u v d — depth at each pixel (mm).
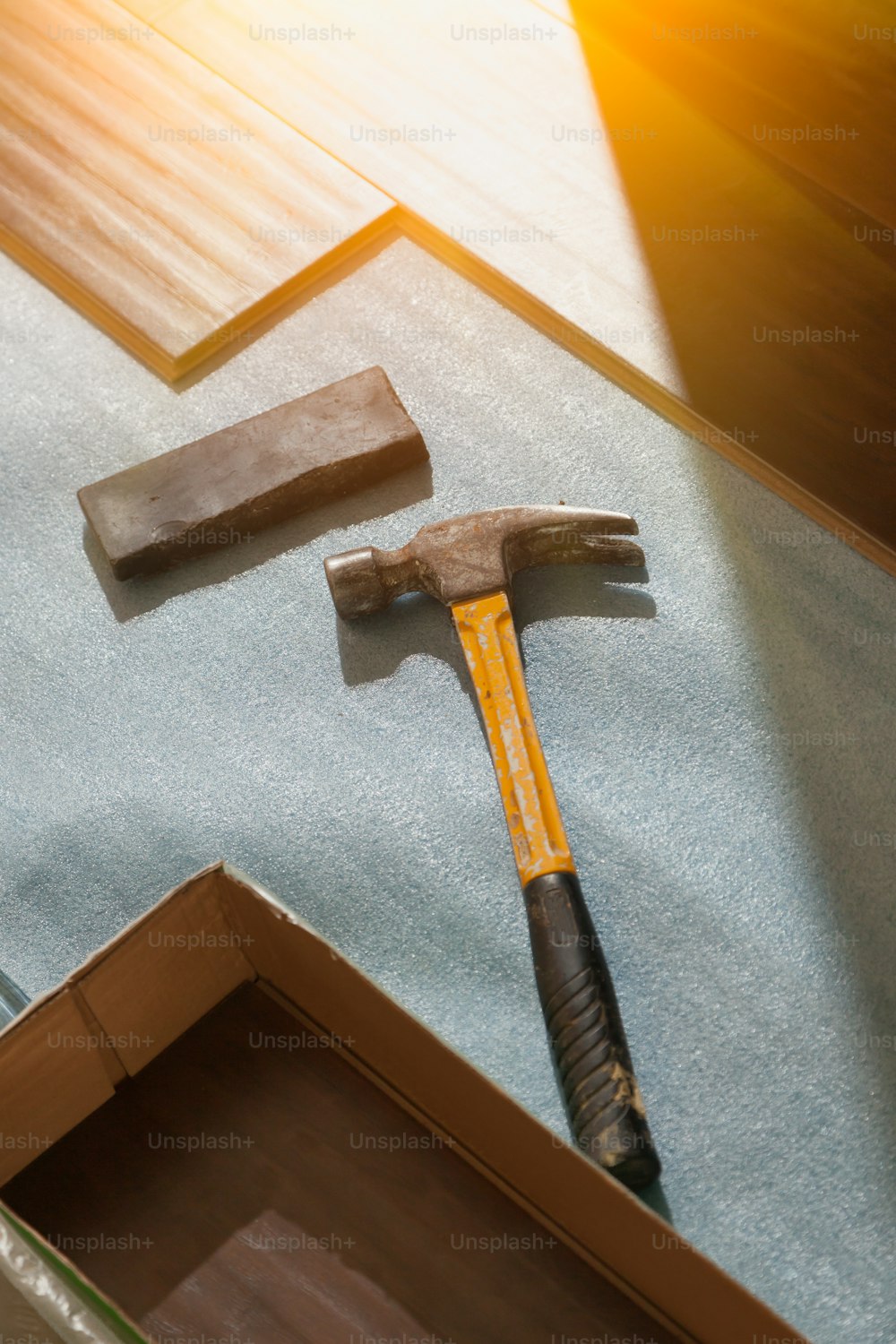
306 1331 1146
